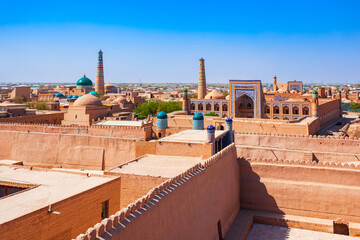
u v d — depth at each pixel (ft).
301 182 65.77
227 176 62.64
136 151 73.26
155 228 35.06
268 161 70.03
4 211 35.14
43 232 35.81
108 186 47.70
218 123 128.36
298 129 110.93
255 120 124.98
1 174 52.26
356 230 58.08
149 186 53.06
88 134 94.38
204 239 47.85
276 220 63.98
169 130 93.50
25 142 97.45
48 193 41.73
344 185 62.39
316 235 58.75
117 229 28.96
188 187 44.68
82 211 41.93
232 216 63.00
